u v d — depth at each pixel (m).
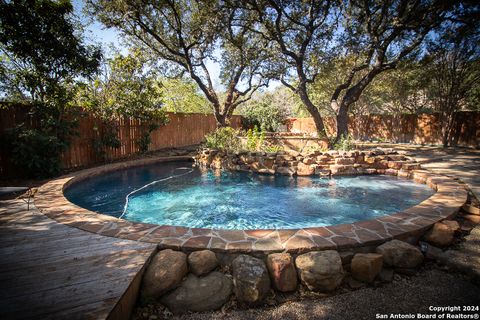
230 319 2.26
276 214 4.87
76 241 3.02
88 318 1.83
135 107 10.02
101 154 8.87
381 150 8.72
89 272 2.39
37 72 6.39
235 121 18.19
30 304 1.96
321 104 24.89
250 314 2.32
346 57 12.36
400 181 7.16
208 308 2.36
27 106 6.61
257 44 13.33
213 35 11.33
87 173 7.22
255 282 2.44
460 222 3.87
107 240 3.04
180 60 13.52
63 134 6.87
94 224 3.53
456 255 3.01
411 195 5.88
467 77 13.80
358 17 10.98
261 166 8.38
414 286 2.62
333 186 6.72
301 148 10.11
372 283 2.67
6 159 6.20
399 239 3.15
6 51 6.30
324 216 4.76
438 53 12.95
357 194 6.02
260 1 10.59
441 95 15.04
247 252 2.79
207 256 2.68
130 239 3.05
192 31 11.91
